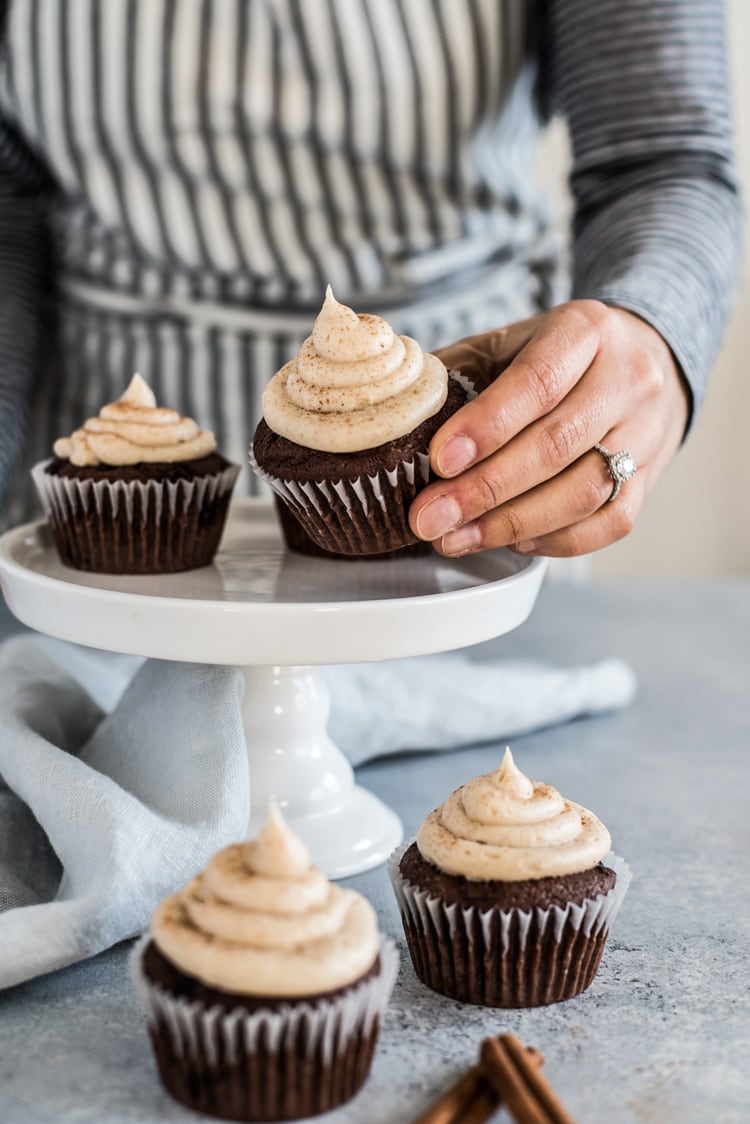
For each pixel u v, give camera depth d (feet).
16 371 2.59
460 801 1.60
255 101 2.51
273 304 2.64
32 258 2.80
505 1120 1.39
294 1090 1.37
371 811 1.88
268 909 1.38
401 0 2.51
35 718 1.88
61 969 1.61
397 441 1.78
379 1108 1.39
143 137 2.55
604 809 1.98
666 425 1.93
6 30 2.64
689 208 2.26
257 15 2.47
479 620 1.71
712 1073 1.43
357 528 1.87
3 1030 1.50
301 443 1.79
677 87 2.38
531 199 2.81
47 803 1.67
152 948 1.43
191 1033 1.36
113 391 2.75
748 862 1.84
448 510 1.69
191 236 2.60
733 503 4.95
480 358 1.90
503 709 2.17
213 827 1.65
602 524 1.82
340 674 2.10
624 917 1.71
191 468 2.01
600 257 2.22
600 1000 1.56
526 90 2.77
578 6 2.44
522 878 1.52
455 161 2.62
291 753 1.85
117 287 2.69
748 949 1.65
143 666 1.91
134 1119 1.38
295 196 2.58
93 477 1.98
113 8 2.50
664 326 1.95
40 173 2.87
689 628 2.86
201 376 2.69
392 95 2.53
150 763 1.77
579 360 1.75
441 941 1.54
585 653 2.65
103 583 1.98
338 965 1.36
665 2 2.38
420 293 2.66
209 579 2.00
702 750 2.19
